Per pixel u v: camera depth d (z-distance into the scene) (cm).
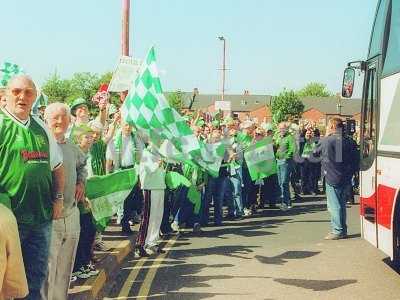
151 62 853
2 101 580
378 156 733
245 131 1366
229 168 1285
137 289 679
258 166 1329
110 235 964
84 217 668
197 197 1080
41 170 443
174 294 656
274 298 638
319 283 702
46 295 474
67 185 521
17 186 432
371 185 764
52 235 505
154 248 872
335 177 1001
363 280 716
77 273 666
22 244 449
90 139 629
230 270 774
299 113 9019
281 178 1443
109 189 706
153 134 852
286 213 1389
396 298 635
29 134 442
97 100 905
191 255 877
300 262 823
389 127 694
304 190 1855
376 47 768
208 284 699
